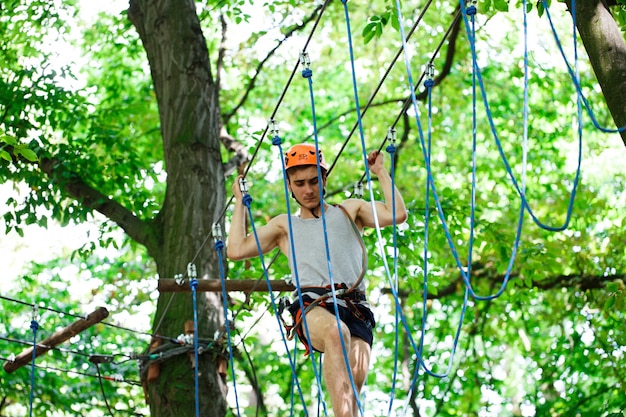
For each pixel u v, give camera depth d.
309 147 6.46
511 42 18.64
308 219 6.50
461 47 18.19
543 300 18.66
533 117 18.98
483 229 15.58
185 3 13.46
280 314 6.44
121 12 14.91
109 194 14.68
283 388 19.81
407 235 15.09
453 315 20.17
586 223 17.64
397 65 18.39
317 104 20.31
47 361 18.28
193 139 12.58
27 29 15.88
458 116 19.00
